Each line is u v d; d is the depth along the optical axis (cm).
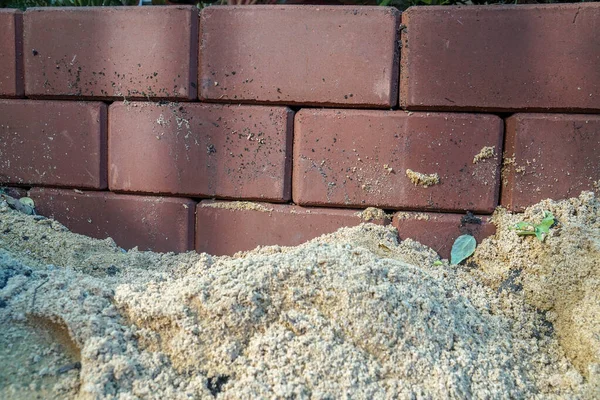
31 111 101
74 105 101
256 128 98
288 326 84
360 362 83
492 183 96
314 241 98
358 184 98
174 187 100
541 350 89
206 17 98
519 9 94
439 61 95
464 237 97
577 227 93
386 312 85
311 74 97
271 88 98
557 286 92
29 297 85
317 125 97
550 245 93
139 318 85
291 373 82
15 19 100
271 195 99
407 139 96
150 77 99
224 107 98
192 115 99
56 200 102
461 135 96
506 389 84
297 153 98
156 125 100
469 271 96
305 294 86
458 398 82
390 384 82
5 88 102
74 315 84
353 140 97
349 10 96
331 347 83
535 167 96
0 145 102
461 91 95
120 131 100
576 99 94
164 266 98
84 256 98
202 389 81
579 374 86
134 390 80
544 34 94
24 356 82
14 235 98
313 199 98
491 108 95
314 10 96
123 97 100
